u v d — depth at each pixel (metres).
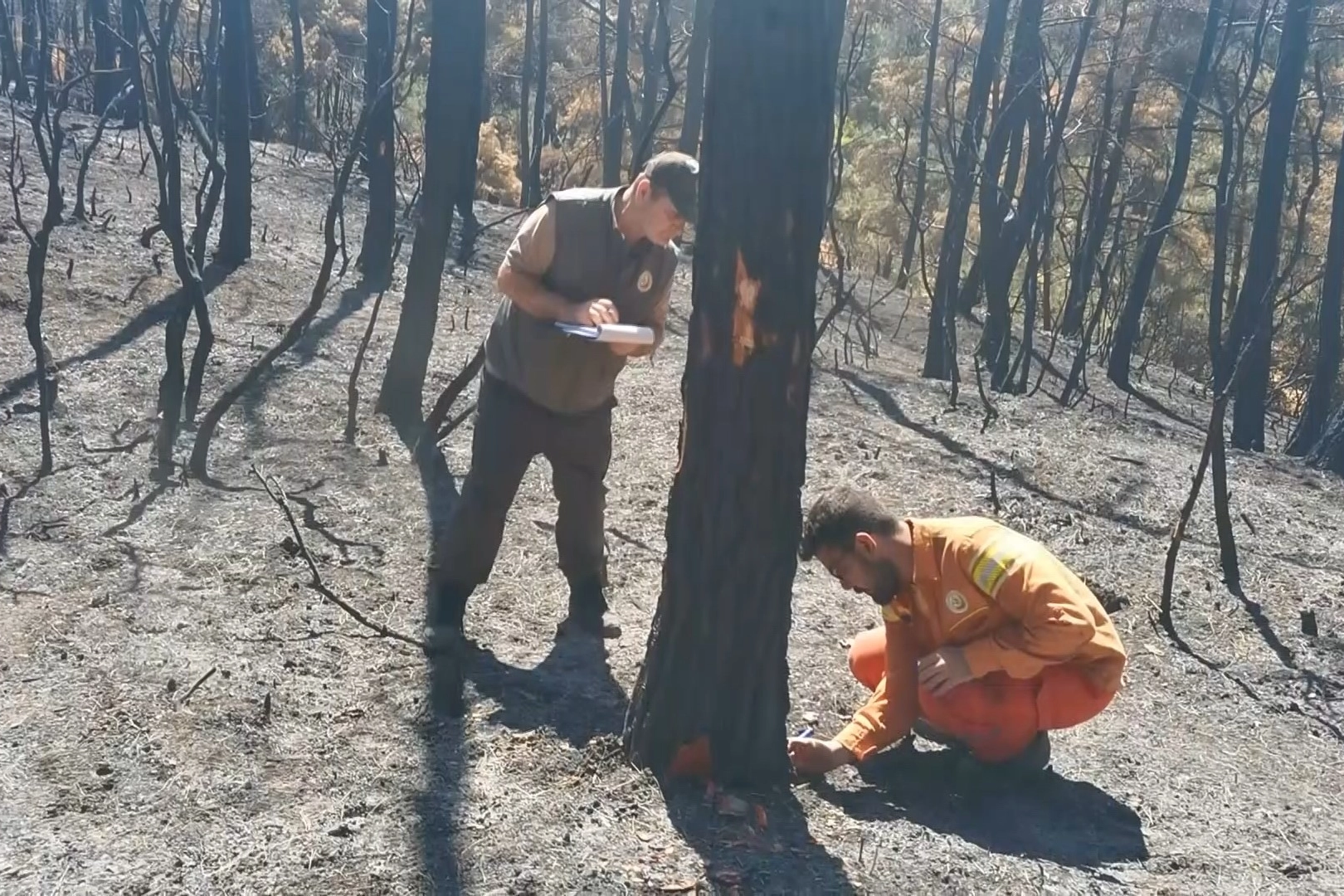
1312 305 17.75
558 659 4.12
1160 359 18.77
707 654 3.25
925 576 3.41
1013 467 7.02
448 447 6.06
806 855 3.09
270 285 8.62
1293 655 5.02
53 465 5.21
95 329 6.95
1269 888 3.23
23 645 3.83
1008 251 10.56
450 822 3.09
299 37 15.80
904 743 3.79
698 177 3.27
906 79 18.20
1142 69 13.49
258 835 2.99
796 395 3.13
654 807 3.21
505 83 23.88
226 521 4.90
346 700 3.67
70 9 15.07
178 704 3.55
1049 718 3.46
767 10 2.91
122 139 11.37
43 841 2.90
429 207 6.16
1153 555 5.95
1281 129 10.60
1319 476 8.54
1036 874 3.14
